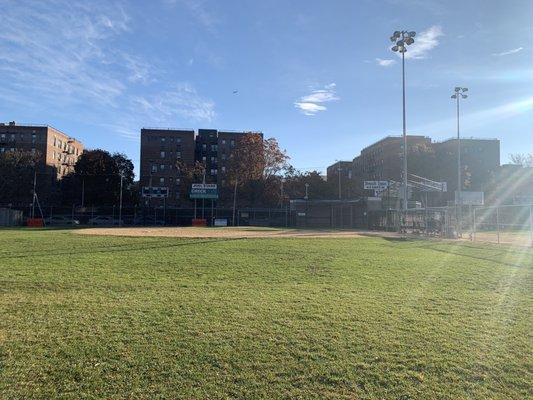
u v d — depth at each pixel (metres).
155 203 105.75
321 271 12.80
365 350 5.80
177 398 4.46
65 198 88.75
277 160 77.69
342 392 4.63
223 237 27.34
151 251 17.81
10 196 79.12
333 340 6.19
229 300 8.73
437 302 8.70
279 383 4.82
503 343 6.11
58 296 8.93
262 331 6.59
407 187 43.53
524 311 7.98
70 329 6.59
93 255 16.06
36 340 6.07
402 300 8.87
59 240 23.17
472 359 5.51
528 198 62.78
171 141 108.12
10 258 14.92
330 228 52.22
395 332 6.60
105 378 4.88
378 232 39.91
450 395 4.57
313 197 92.31
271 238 26.77
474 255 17.53
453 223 36.94
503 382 4.89
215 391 4.62
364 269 13.26
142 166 107.31
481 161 99.69
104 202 88.94
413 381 4.89
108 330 6.56
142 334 6.39
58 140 111.25
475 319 7.39
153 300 8.66
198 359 5.45
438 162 83.75
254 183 76.44
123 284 10.34
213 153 116.62
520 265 14.32
